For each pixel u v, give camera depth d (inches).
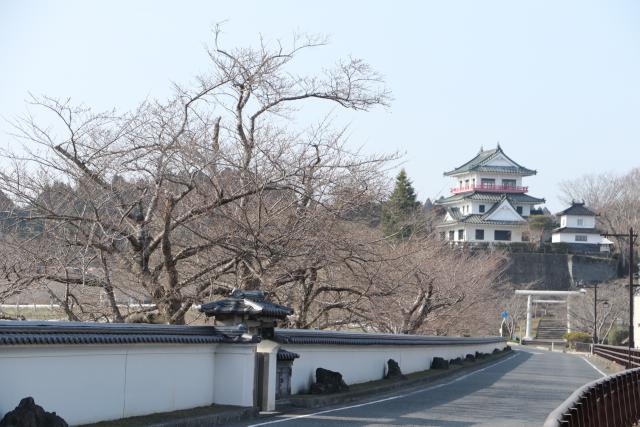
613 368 1492.4
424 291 1101.1
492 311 2166.6
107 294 622.2
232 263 642.2
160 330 427.5
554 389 831.1
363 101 689.6
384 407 574.6
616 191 4434.1
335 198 660.1
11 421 308.0
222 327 486.3
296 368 589.9
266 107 652.1
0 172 589.9
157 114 649.0
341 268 773.3
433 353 1091.9
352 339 697.0
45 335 340.8
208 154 591.8
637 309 2522.1
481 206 4163.4
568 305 3179.1
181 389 450.9
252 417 477.7
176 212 657.6
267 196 676.7
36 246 614.9
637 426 520.7
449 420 502.6
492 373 1126.4
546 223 4170.8
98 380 381.7
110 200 609.3
